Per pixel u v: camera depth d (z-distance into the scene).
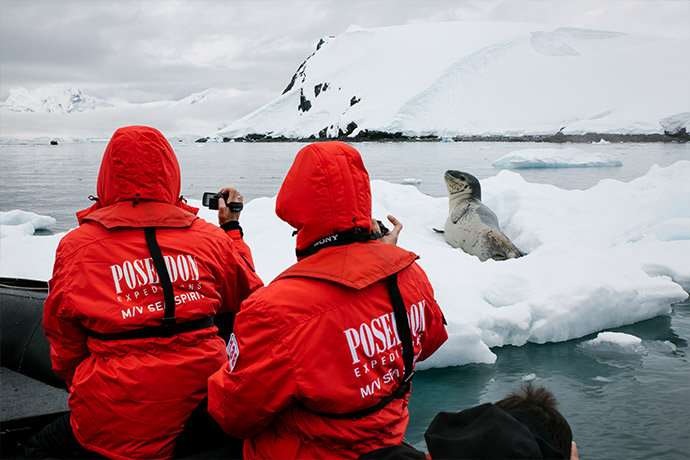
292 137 112.19
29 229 8.65
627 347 4.02
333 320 1.39
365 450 1.46
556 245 5.36
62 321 1.76
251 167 28.45
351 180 1.47
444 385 3.52
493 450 1.06
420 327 1.57
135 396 1.72
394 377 1.50
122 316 1.72
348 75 116.88
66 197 14.20
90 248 1.75
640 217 7.33
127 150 1.81
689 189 7.50
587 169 24.86
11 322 2.72
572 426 2.89
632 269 5.00
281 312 1.38
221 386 1.46
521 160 26.05
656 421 2.92
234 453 1.84
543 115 81.50
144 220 1.81
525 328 4.22
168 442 1.77
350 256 1.46
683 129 64.38
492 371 3.74
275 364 1.37
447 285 4.50
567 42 110.38
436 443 1.11
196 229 1.93
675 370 3.64
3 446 2.11
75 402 1.79
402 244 5.84
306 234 1.49
